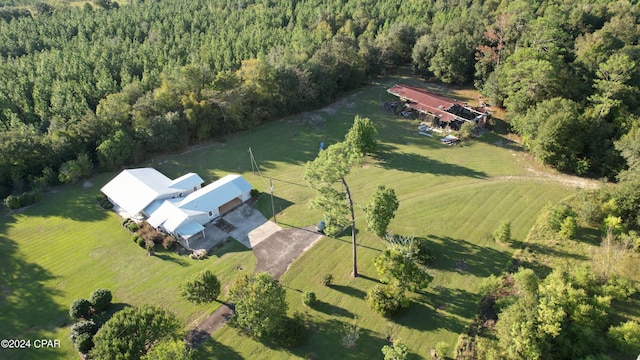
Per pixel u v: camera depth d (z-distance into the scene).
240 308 42.22
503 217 61.16
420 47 112.12
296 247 57.31
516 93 82.38
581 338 40.44
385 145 83.44
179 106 85.88
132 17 130.00
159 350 36.03
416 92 98.44
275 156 81.94
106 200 69.00
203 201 62.94
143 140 80.38
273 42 114.06
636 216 55.62
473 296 48.41
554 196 65.12
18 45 113.38
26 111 81.94
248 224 62.50
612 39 87.94
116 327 39.50
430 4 137.12
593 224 57.44
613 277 46.66
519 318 40.16
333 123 94.12
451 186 69.19
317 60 100.88
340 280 51.69
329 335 44.59
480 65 100.62
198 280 45.78
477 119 86.31
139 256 57.06
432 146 82.38
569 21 105.56
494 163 75.44
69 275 54.22
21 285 52.88
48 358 43.47
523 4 100.38
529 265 52.12
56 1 159.00
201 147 86.00
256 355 42.81
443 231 58.97
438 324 45.31
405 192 68.19
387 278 48.34
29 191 72.56
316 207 48.88
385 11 137.25
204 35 117.81
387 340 43.81
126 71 95.31
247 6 148.00
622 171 62.88
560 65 83.19
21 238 61.22
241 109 88.81
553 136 69.00
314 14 133.25
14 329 46.94
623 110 71.81
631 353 39.94
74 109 83.06
